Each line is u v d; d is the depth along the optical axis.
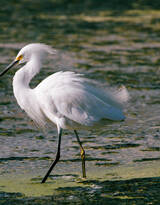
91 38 27.23
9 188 9.51
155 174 10.24
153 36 28.09
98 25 31.16
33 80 17.81
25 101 10.80
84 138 13.08
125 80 18.86
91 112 10.01
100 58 22.56
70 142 12.75
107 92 10.36
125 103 10.38
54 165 10.08
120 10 36.84
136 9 37.34
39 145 12.47
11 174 10.44
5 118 14.74
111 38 27.38
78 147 12.34
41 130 13.70
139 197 8.86
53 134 13.45
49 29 29.38
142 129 13.81
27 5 37.69
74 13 35.22
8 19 32.22
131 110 15.62
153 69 20.78
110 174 10.35
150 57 23.03
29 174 10.45
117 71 20.22
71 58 22.28
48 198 8.89
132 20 33.00
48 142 12.73
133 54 23.58
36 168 10.86
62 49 24.12
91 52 23.77
